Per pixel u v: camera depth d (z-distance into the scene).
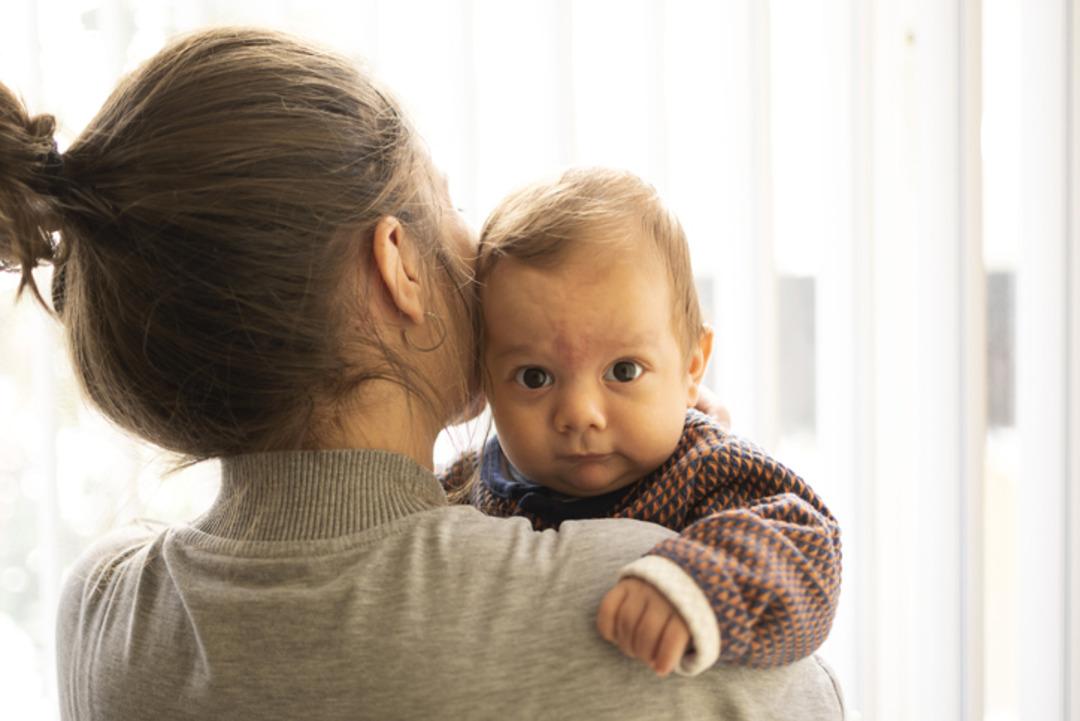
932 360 1.58
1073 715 1.64
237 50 0.72
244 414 0.71
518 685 0.63
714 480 0.86
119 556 0.82
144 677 0.70
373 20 1.39
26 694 1.45
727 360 1.54
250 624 0.67
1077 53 1.59
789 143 1.58
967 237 1.55
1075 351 1.61
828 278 1.58
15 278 1.28
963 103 1.54
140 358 0.72
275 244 0.68
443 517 0.69
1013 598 1.75
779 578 0.68
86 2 1.38
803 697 0.74
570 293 0.87
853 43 1.53
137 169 0.69
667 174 1.47
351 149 0.71
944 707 1.59
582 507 0.93
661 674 0.63
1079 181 1.60
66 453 1.39
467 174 1.42
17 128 0.70
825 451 1.60
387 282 0.73
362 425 0.73
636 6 1.48
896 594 1.61
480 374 0.90
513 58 1.46
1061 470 1.63
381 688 0.63
